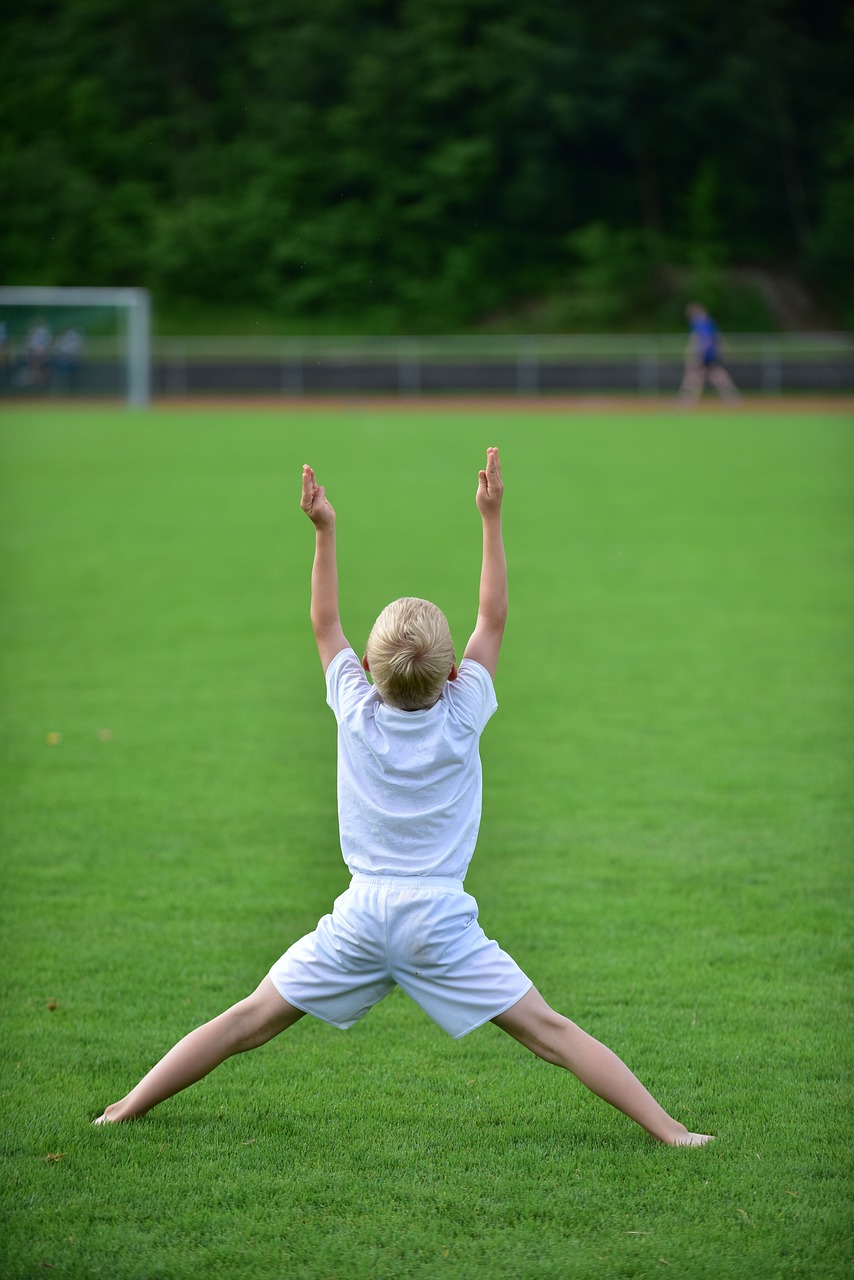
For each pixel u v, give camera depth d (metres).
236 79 157.50
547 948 14.06
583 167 151.38
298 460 65.81
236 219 147.38
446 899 9.38
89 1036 12.05
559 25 145.88
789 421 90.00
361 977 9.58
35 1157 9.97
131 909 15.22
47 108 155.38
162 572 37.69
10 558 39.81
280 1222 9.16
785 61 147.12
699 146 150.12
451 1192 9.53
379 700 9.73
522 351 115.75
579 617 31.80
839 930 14.59
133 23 157.50
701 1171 9.75
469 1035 12.30
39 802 19.09
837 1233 8.99
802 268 146.62
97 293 106.50
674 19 146.12
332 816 18.62
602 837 17.67
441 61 145.25
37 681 26.02
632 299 142.00
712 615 31.98
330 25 152.88
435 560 38.81
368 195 148.88
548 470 60.56
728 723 23.17
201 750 21.73
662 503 50.25
